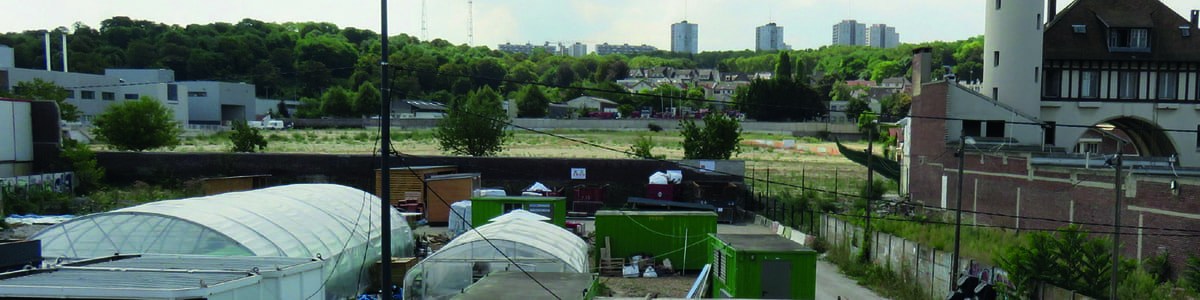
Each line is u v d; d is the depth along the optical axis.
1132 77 55.06
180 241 24.52
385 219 17.19
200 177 62.97
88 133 91.88
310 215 29.14
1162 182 30.61
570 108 161.88
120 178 63.28
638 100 179.00
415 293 24.72
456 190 52.81
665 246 36.75
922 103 55.59
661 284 33.75
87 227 24.97
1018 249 26.89
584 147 101.81
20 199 48.75
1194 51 54.88
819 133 127.50
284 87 183.62
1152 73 55.06
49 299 16.55
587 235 45.56
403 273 30.44
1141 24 54.62
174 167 63.19
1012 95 53.31
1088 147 71.56
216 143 97.62
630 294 31.38
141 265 20.25
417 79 184.00
